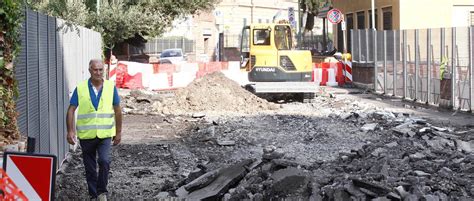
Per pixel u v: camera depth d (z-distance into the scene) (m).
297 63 25.95
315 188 8.62
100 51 25.02
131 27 31.91
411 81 25.50
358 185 8.56
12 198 6.00
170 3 35.78
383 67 28.38
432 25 32.69
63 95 13.23
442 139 13.90
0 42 8.02
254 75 26.19
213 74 23.47
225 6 79.00
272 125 17.98
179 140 15.62
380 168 9.73
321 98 26.98
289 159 10.69
